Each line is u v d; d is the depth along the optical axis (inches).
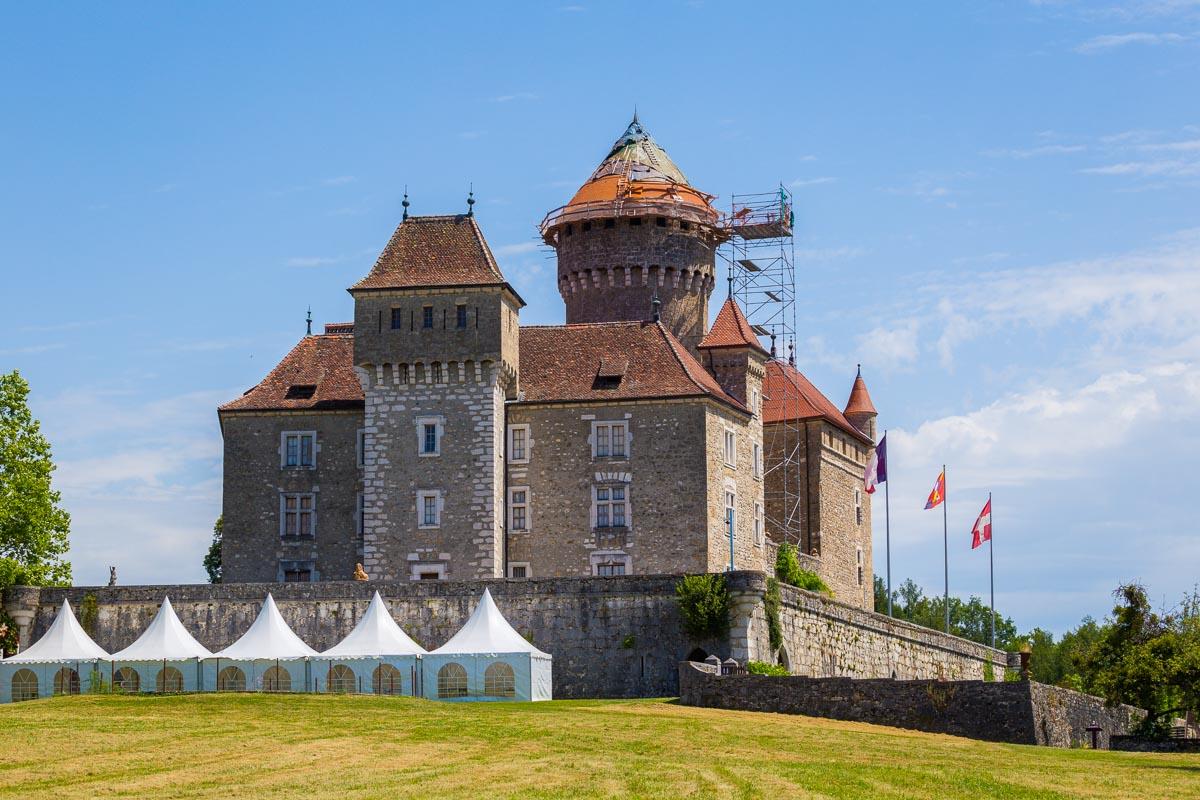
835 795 1825.8
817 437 4318.4
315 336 3737.7
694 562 3395.7
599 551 3420.3
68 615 2992.1
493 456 3390.7
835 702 2655.0
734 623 2933.1
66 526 3486.7
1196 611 2920.8
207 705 2503.7
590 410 3472.0
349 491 3540.8
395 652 2822.3
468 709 2541.8
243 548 3545.8
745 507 3661.4
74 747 2134.6
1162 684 2726.4
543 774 1935.3
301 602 3088.1
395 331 3435.0
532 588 3016.7
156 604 3132.4
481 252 3472.0
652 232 4089.6
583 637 2982.3
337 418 3563.0
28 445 3481.8
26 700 2731.3
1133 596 2947.8
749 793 1823.3
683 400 3444.9
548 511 3449.8
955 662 3939.5
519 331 3656.5
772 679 2689.5
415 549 3385.8
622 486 3437.5
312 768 1988.2
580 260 4124.0
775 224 4431.6
